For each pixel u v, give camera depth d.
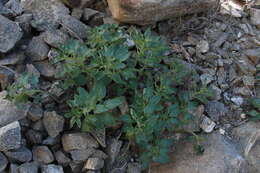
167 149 1.45
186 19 1.75
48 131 1.43
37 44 1.55
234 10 1.88
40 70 1.52
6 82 1.46
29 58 1.54
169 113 1.47
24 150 1.38
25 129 1.43
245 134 1.58
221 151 1.52
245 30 1.81
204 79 1.63
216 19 1.82
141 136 1.39
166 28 1.73
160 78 1.53
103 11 1.74
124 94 1.53
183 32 1.75
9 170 1.35
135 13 1.62
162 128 1.46
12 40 1.49
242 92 1.66
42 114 1.44
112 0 1.63
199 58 1.69
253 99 1.62
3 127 1.35
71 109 1.43
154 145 1.45
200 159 1.50
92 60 1.45
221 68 1.69
